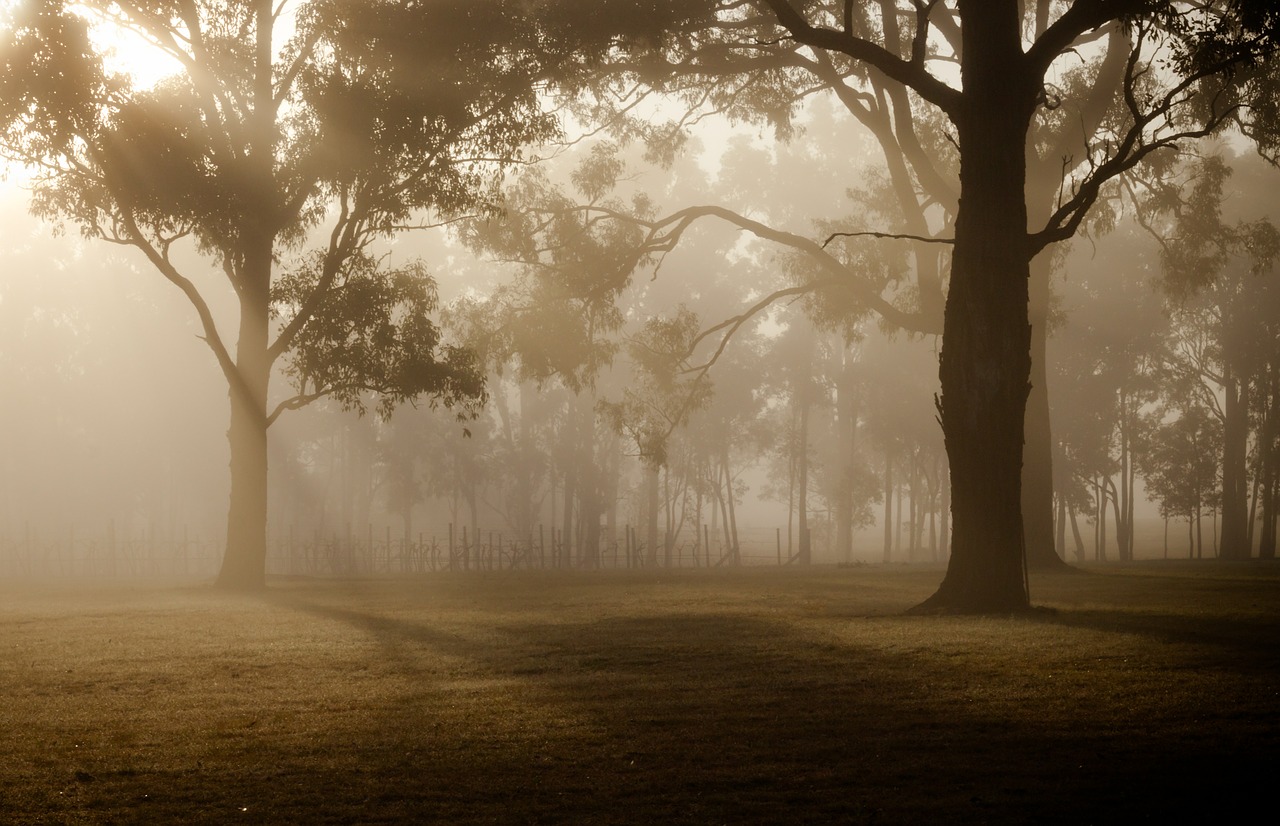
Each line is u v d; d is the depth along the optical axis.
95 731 8.20
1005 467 16.14
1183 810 5.63
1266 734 7.17
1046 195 29.67
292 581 31.50
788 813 5.74
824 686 9.44
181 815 5.88
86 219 25.30
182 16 25.11
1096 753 6.82
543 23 25.66
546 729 7.90
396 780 6.53
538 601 21.14
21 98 22.53
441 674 10.80
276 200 25.62
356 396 28.11
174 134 23.77
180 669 11.52
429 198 25.30
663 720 8.13
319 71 24.02
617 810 5.85
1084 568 31.52
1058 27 16.34
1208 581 23.83
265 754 7.28
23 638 14.99
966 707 8.33
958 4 16.92
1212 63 17.73
